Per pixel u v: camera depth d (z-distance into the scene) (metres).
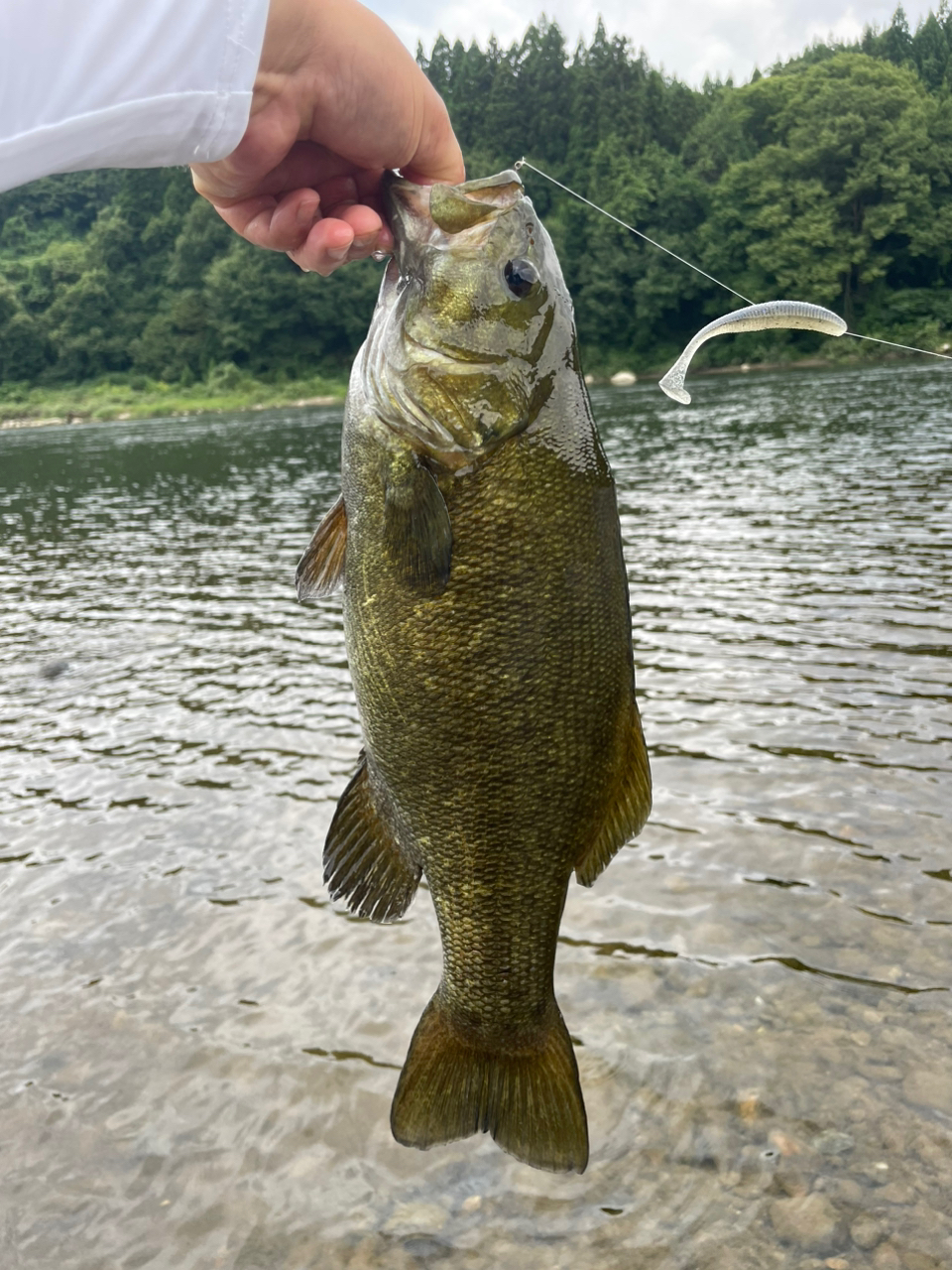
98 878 1.01
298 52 0.33
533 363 0.37
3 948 0.90
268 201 0.39
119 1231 0.61
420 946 0.86
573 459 0.38
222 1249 0.59
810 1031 0.72
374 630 0.39
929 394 5.70
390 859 0.43
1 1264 0.59
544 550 0.37
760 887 0.90
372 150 0.37
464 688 0.38
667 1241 0.57
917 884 0.88
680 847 0.97
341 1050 0.74
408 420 0.37
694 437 4.84
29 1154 0.67
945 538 2.20
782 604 1.80
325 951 0.86
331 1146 0.66
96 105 0.23
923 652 1.48
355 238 0.38
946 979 0.76
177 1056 0.74
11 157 0.23
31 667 1.80
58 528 3.71
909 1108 0.64
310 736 1.35
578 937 0.85
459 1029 0.44
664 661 1.53
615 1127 0.65
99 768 1.30
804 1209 0.58
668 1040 0.72
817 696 1.34
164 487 4.77
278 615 2.06
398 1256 0.58
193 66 0.24
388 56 0.34
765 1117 0.65
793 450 3.95
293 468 5.12
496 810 0.40
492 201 0.38
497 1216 0.60
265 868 1.01
